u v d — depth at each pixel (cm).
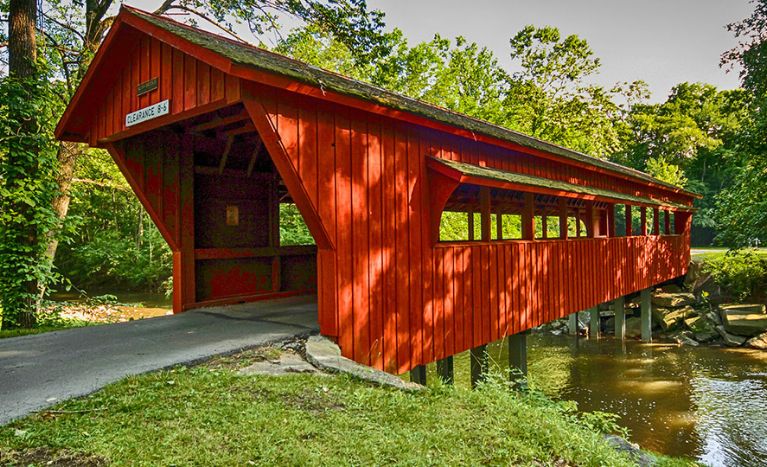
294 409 284
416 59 2133
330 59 1898
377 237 510
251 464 215
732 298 1595
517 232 2103
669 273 1580
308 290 816
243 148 728
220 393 305
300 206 448
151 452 221
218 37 553
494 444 263
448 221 1898
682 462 536
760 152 1369
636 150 4100
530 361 1338
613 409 966
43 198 693
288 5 1062
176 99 472
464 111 2189
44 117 718
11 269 675
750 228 1458
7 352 410
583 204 1305
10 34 714
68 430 242
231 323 539
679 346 1462
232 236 710
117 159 582
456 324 627
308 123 442
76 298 1917
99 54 533
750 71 1584
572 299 944
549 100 2733
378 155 518
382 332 510
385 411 295
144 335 476
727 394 1033
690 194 1736
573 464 260
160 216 612
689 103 4078
